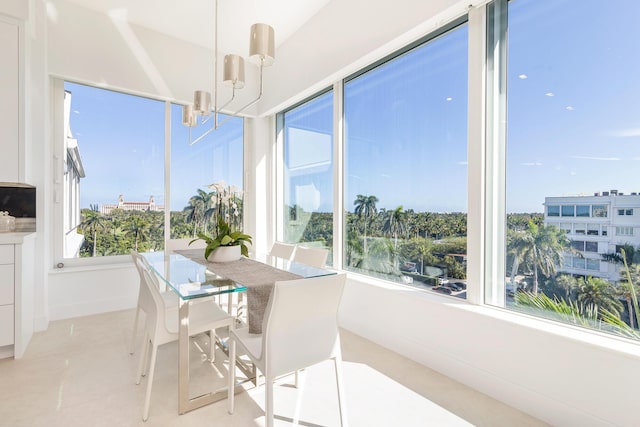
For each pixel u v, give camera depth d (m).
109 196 3.50
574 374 1.57
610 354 1.46
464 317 2.04
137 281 3.53
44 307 2.85
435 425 1.66
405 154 2.63
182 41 3.80
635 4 1.46
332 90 3.45
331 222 3.49
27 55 2.65
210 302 2.32
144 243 3.70
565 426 1.59
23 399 1.83
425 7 2.22
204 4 3.14
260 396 1.90
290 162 4.17
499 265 2.04
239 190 2.50
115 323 3.02
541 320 1.80
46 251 2.90
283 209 4.33
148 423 1.64
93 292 3.30
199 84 3.93
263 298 1.78
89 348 2.48
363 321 2.79
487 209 2.08
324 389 1.99
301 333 1.46
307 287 1.40
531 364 1.72
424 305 2.28
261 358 1.43
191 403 1.75
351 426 1.65
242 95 4.30
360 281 2.81
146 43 3.56
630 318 1.50
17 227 2.80
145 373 2.13
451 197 2.29
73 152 3.31
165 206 3.83
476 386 1.97
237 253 2.49
